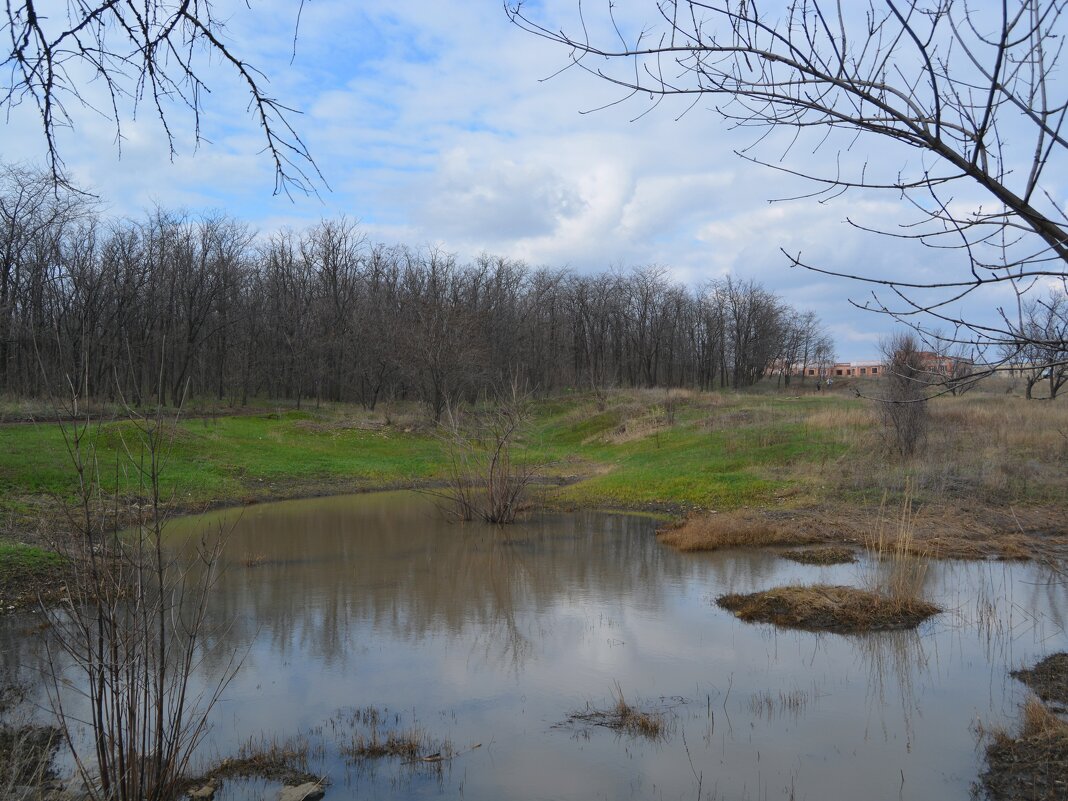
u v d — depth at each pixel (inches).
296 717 298.0
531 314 2327.8
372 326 1879.9
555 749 271.3
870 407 1091.9
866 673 340.5
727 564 573.9
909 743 272.5
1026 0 83.7
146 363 1237.1
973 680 330.6
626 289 2645.2
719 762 260.8
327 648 378.3
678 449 1142.3
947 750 266.8
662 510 834.2
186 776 247.9
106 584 227.0
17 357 1064.2
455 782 249.0
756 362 2928.2
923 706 304.0
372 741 275.4
